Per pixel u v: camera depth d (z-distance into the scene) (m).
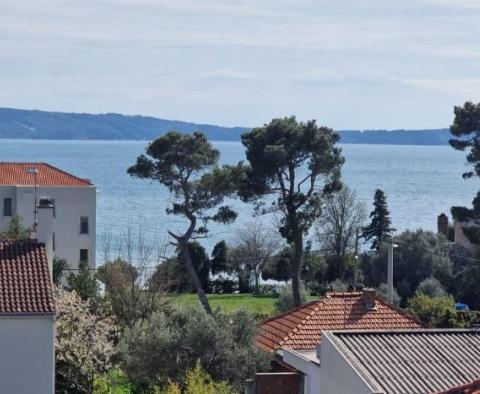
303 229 95.62
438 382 37.69
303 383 44.28
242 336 53.03
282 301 95.75
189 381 46.06
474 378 38.06
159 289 76.00
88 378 56.69
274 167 94.50
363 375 37.56
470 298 103.00
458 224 123.50
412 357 39.56
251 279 124.56
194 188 95.75
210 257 129.50
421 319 73.62
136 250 133.00
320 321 55.53
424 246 108.88
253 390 44.97
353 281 105.88
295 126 95.62
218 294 119.88
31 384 46.34
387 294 92.06
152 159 95.31
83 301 64.75
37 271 48.56
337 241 120.56
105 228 175.25
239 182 95.75
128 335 53.34
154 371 50.75
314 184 99.88
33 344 46.34
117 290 72.38
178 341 51.03
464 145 103.19
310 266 117.50
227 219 96.94
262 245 125.44
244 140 97.12
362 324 55.59
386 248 109.88
